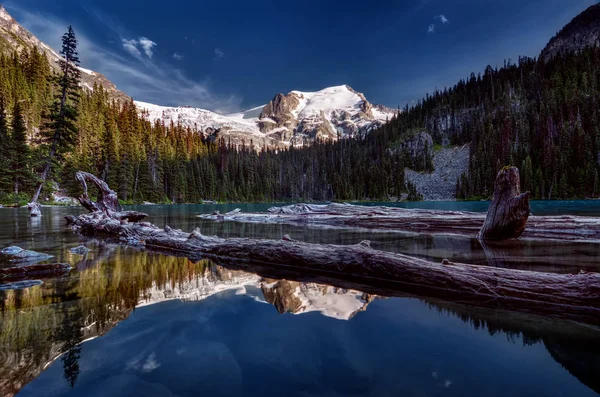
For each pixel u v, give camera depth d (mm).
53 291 3910
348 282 4586
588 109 80875
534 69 123438
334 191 107250
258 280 4680
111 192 13992
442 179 102688
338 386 1785
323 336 2559
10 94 65375
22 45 160500
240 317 3027
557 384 1824
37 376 1872
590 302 3162
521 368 2031
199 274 5062
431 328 2754
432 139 124250
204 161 94000
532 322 2920
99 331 2631
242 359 2121
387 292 4008
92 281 4484
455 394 1697
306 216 16531
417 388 1770
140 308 3281
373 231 11938
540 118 89250
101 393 1691
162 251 7555
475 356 2199
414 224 12828
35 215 19422
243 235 10852
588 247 7457
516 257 6234
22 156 36688
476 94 130125
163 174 75750
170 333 2602
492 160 86500
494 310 3281
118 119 91438
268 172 106125
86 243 8625
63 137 28719
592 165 64438
